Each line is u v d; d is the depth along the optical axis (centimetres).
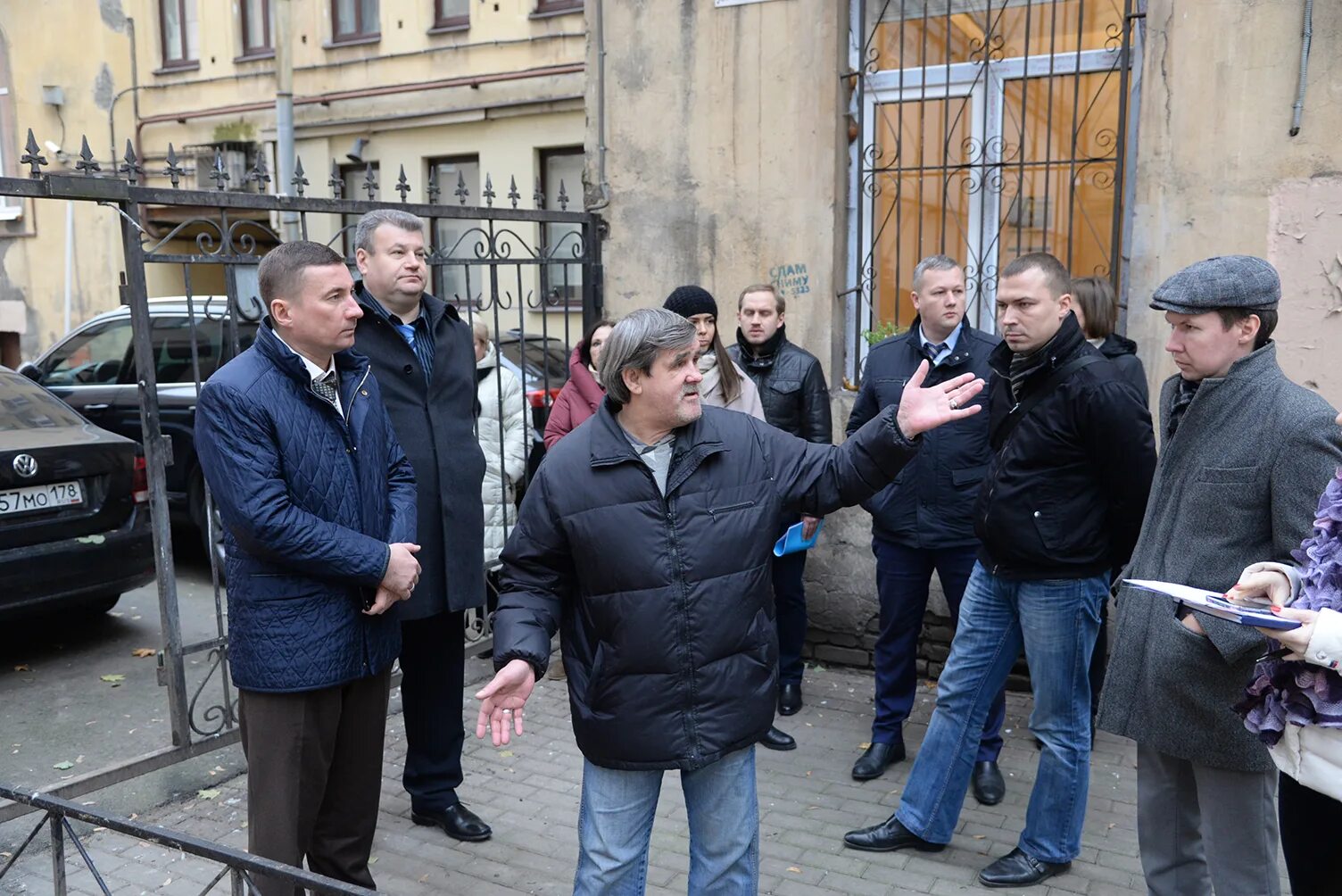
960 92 454
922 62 458
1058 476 288
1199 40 387
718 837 232
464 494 329
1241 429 219
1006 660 311
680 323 219
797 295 474
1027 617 296
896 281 476
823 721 427
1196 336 222
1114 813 346
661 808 355
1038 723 302
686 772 234
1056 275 287
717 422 231
